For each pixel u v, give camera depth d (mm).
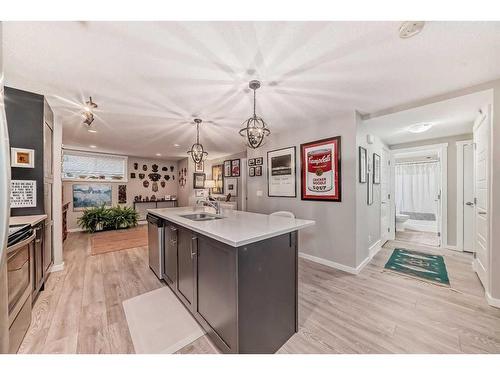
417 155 5348
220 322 1420
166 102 2459
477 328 1651
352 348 1455
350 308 1943
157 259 2582
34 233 1729
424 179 6949
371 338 1552
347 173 2785
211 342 1527
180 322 1754
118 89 2137
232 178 6129
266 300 1433
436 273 2723
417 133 3580
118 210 5820
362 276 2639
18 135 2186
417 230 5496
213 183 6273
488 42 1425
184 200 7023
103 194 6039
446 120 2883
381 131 3443
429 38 1392
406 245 4074
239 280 1268
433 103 2312
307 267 2939
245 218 2176
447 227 3818
